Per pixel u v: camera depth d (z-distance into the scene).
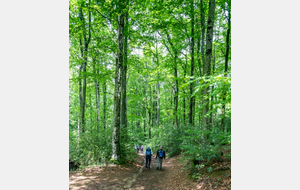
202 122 7.36
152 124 30.69
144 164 10.97
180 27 12.34
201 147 7.03
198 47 13.03
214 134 6.89
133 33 12.61
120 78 9.57
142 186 6.60
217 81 3.77
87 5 8.59
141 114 28.36
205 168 6.67
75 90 19.62
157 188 6.45
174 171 8.48
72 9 9.70
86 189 5.84
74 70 16.25
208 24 7.70
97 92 15.75
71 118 20.28
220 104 5.03
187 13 11.54
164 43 15.48
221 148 7.25
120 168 8.46
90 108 19.38
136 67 13.37
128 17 12.54
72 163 9.62
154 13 12.19
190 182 6.10
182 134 13.18
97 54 11.53
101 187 6.12
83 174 7.38
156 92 26.86
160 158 9.62
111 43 11.84
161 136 16.34
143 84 26.08
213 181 5.38
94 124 11.45
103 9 8.05
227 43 10.47
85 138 9.89
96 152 9.28
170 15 12.09
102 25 11.48
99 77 10.96
